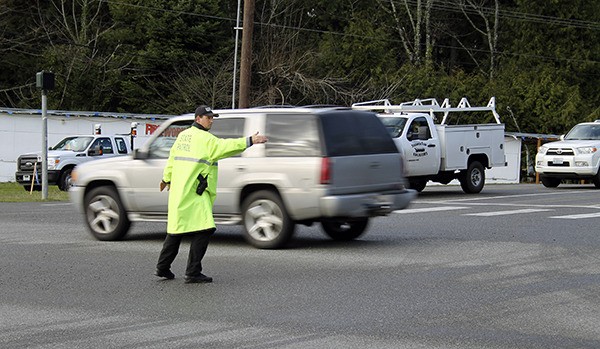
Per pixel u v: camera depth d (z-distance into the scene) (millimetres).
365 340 11422
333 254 18812
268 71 75812
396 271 16641
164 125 20906
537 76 84125
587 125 44375
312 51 79688
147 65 75875
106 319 12781
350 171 19297
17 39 77125
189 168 15305
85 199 21609
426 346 11109
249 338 11555
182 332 11914
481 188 38625
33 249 19922
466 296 14266
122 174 21047
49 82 37406
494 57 92562
